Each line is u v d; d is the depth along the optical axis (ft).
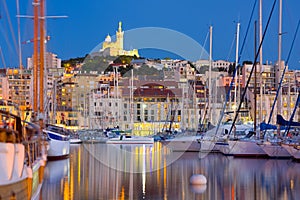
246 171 147.64
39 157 76.18
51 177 127.13
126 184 116.98
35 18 118.21
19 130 62.39
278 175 136.46
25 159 54.75
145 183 119.65
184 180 126.21
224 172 145.38
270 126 197.16
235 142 203.62
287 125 184.44
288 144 175.94
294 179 127.44
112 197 97.40
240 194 102.89
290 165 164.66
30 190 55.77
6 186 44.19
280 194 103.14
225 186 114.83
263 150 196.54
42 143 78.38
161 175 138.21
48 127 177.58
